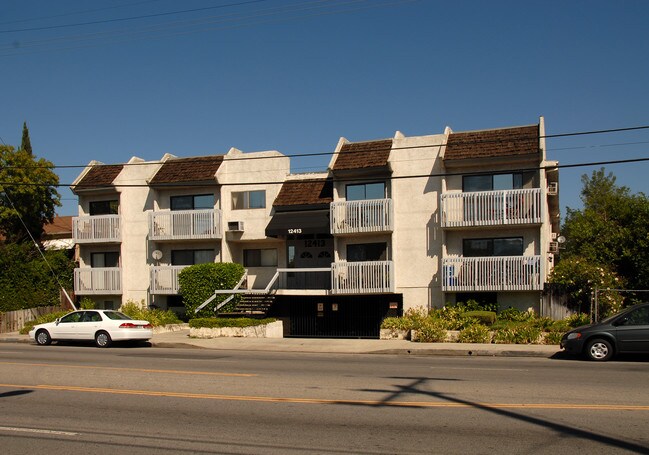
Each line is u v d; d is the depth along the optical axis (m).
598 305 23.58
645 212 32.53
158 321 28.20
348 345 22.03
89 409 10.30
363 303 29.12
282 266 30.67
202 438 8.27
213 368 15.28
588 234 32.69
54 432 8.72
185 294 29.09
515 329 21.67
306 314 30.06
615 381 12.47
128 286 32.66
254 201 30.84
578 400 10.41
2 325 30.61
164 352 20.69
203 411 10.01
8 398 11.38
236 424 9.05
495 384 12.20
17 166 35.94
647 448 7.49
